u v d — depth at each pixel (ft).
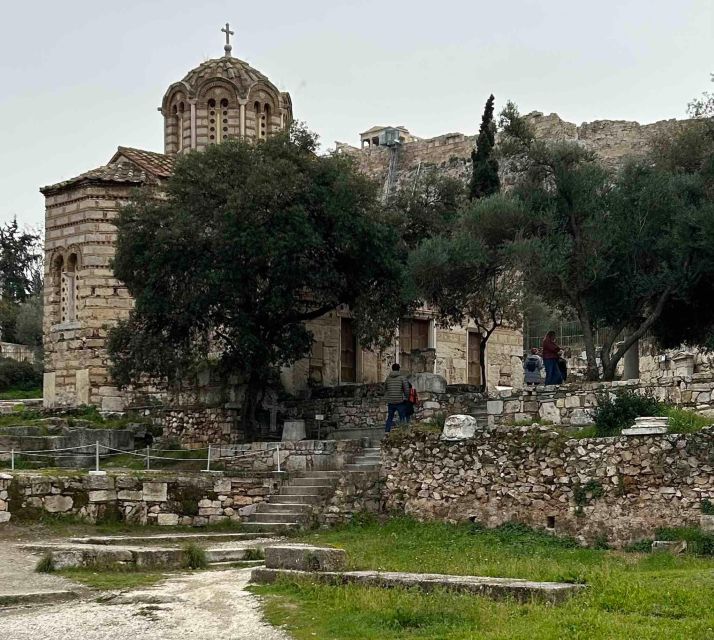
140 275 114.62
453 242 114.52
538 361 119.34
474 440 84.64
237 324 111.96
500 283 126.21
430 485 86.74
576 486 77.77
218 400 126.52
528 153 115.24
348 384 137.59
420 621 48.98
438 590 54.03
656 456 74.18
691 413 80.18
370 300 118.73
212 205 113.19
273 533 86.48
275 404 124.57
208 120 167.22
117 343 117.29
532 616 48.14
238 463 101.50
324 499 90.38
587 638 43.60
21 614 55.31
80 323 140.87
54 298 145.18
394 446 89.92
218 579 63.77
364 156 296.71
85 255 141.28
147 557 69.36
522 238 108.88
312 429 121.19
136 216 116.16
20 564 70.23
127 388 138.00
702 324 115.65
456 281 117.08
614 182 116.98
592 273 106.22
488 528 81.76
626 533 74.59
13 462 100.01
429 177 145.59
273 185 110.01
